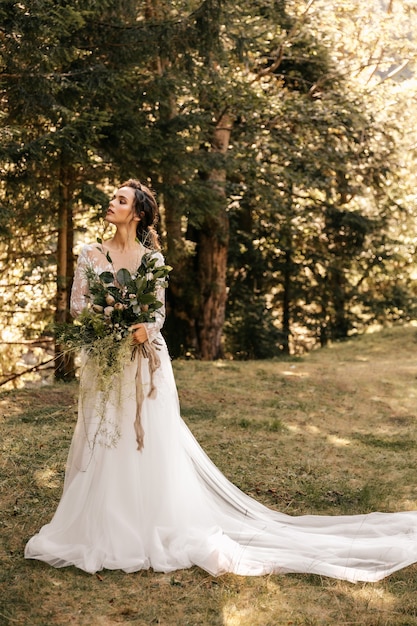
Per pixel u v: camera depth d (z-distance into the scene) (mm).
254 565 4195
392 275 21078
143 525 4293
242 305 18844
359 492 5727
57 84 8594
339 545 4441
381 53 16922
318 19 15633
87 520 4262
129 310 4328
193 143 11062
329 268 19609
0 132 8180
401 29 16828
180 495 4418
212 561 4117
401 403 9383
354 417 8578
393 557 4344
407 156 16828
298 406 8984
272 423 7777
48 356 14945
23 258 12102
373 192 17688
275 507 5348
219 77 11664
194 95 12719
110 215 4480
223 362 12234
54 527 4344
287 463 6445
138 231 4602
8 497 5242
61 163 9516
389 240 19312
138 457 4320
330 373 11219
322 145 15375
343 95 15164
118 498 4270
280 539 4473
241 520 4719
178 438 4531
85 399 4391
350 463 6570
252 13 13320
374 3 16500
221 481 4852
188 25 9609
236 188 15000
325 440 7363
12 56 8258
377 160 16109
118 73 9516
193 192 11500
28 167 9016
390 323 20828
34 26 7844
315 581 4090
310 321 21078
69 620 3609
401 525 4746
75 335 4363
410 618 3684
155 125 10703
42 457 6129
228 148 14875
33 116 9164
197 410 8383
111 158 10234
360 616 3709
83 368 4414
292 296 20500
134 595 3873
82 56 9523
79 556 4188
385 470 6375
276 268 19672
